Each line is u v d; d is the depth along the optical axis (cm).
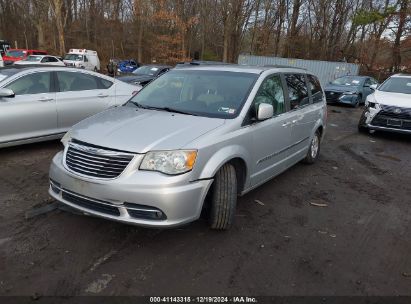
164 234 382
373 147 865
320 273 332
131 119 392
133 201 323
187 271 324
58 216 411
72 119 684
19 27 5159
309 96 604
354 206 492
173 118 395
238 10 3678
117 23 4728
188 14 3966
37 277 306
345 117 1360
